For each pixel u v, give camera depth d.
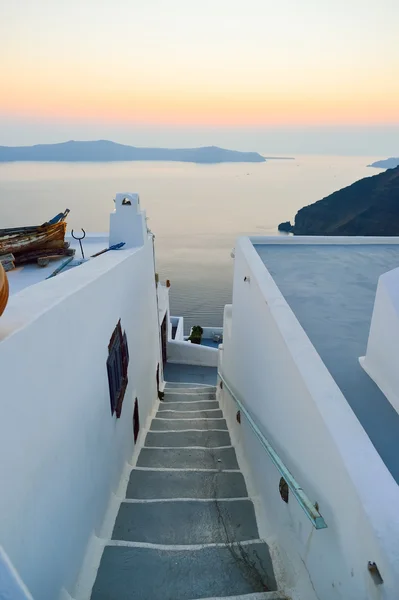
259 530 3.16
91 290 3.09
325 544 2.03
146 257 6.70
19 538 1.72
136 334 5.65
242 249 5.11
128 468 4.33
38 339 2.01
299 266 5.02
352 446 1.89
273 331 3.26
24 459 1.80
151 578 2.54
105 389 3.56
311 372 2.46
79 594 2.42
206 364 11.67
